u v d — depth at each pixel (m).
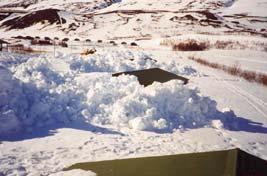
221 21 101.75
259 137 10.51
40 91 11.16
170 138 9.59
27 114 9.96
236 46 49.97
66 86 12.05
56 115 10.34
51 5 163.25
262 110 14.20
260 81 21.61
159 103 11.39
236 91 17.91
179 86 11.89
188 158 6.59
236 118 12.16
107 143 8.80
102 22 105.38
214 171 5.94
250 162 6.19
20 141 8.58
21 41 57.41
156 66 23.39
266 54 39.88
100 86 12.22
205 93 16.41
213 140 9.72
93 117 10.66
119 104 10.97
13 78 10.88
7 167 6.98
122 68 21.75
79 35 90.06
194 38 63.66
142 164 6.55
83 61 21.61
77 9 155.88
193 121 11.21
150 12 117.69
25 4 166.62
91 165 6.79
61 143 8.59
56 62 20.06
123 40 74.31
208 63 29.73
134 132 9.88
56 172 6.86
